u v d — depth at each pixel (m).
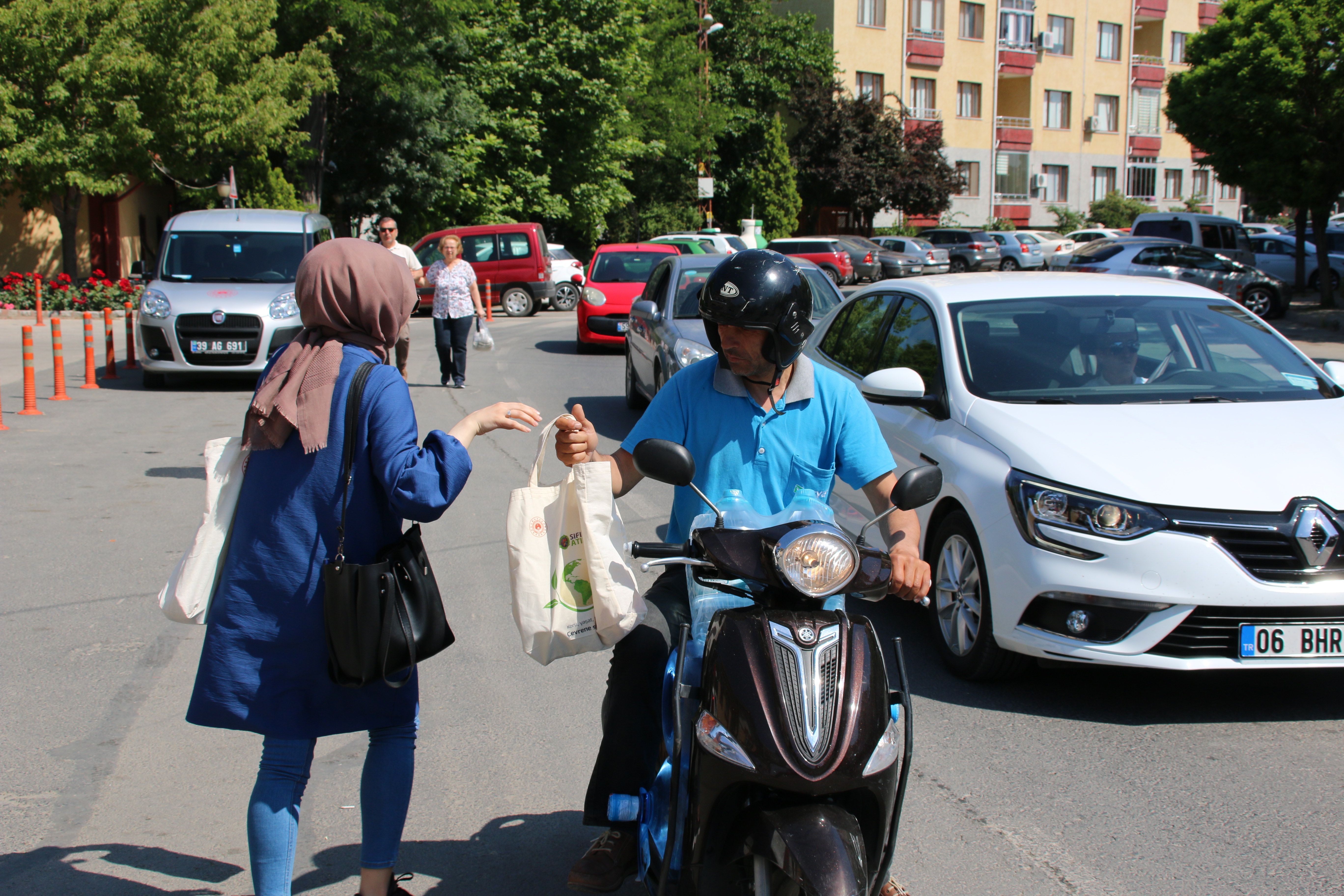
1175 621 4.08
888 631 5.42
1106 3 58.88
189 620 2.69
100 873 3.22
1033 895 3.12
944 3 54.25
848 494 5.99
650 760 2.87
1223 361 5.40
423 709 4.48
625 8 35.62
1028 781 3.83
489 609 5.73
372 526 2.66
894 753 2.40
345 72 28.61
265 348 13.61
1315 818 3.55
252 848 2.65
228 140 23.48
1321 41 22.75
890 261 39.75
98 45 21.16
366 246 2.71
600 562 2.73
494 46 33.12
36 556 6.56
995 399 5.05
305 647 2.62
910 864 3.29
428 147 30.78
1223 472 4.25
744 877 2.44
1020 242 43.56
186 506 7.79
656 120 40.72
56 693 4.59
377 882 2.79
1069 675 4.85
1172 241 26.64
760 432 2.95
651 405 3.06
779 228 47.84
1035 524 4.34
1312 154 24.06
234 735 4.23
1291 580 4.06
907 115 50.41
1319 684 4.71
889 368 5.79
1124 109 60.56
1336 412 4.86
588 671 4.91
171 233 15.01
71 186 22.70
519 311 26.05
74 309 22.98
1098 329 5.48
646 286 14.04
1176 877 3.21
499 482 8.73
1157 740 4.16
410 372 15.89
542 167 35.06
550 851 3.39
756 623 2.43
